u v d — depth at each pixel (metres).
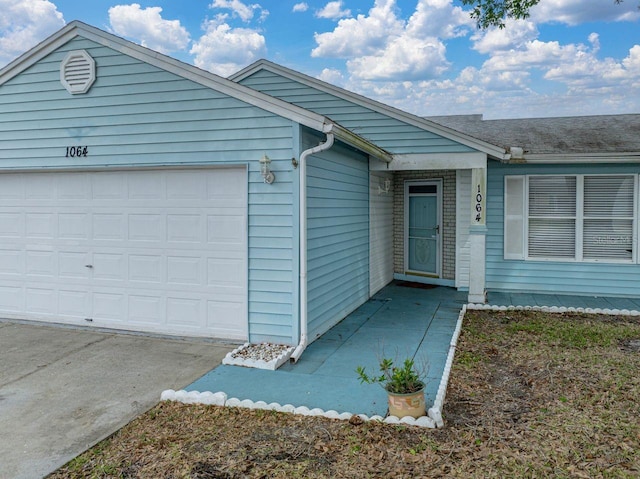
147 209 6.94
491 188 10.30
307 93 10.25
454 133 9.08
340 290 7.98
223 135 6.36
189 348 6.34
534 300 9.60
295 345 6.20
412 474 3.42
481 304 9.11
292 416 4.36
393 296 10.09
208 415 4.41
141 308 7.04
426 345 6.62
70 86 6.99
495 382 5.18
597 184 9.82
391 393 4.27
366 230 9.62
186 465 3.56
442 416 4.31
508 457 3.62
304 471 3.48
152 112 6.65
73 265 7.37
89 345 6.47
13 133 7.36
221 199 6.58
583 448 3.74
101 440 3.96
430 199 11.53
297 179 6.09
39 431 4.12
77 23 6.82
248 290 6.38
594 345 6.52
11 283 7.73
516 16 9.95
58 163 7.16
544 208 10.09
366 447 3.80
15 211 7.62
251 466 3.55
